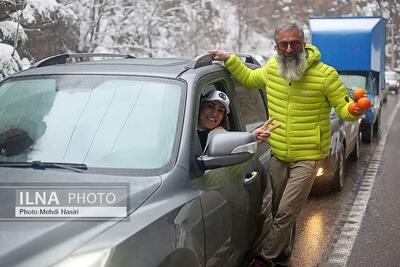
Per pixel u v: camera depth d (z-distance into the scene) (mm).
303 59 4020
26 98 3494
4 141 3232
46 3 11742
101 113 3281
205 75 3660
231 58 4215
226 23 51312
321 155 4312
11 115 3418
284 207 4234
